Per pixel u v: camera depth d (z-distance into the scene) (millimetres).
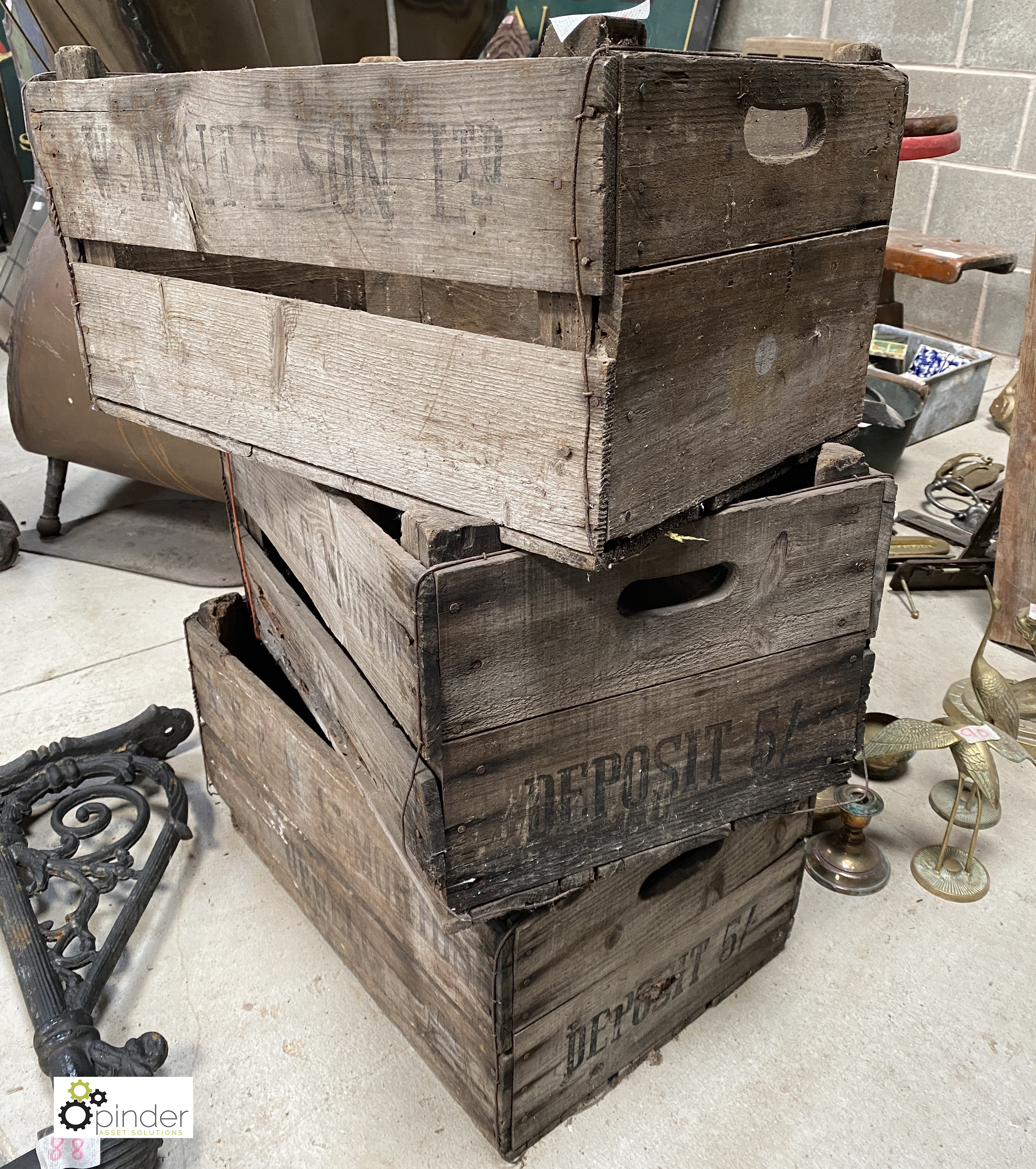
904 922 1495
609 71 675
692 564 967
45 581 2561
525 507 860
